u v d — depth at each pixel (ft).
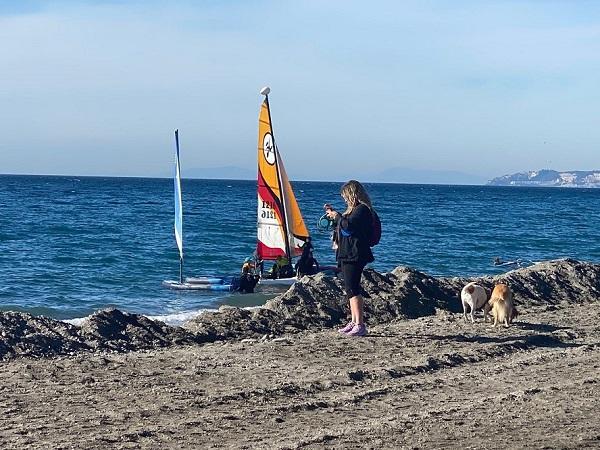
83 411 25.68
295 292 46.26
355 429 24.62
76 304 65.46
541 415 26.63
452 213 240.32
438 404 27.73
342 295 47.01
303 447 22.81
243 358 33.50
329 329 42.70
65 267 90.12
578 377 31.86
